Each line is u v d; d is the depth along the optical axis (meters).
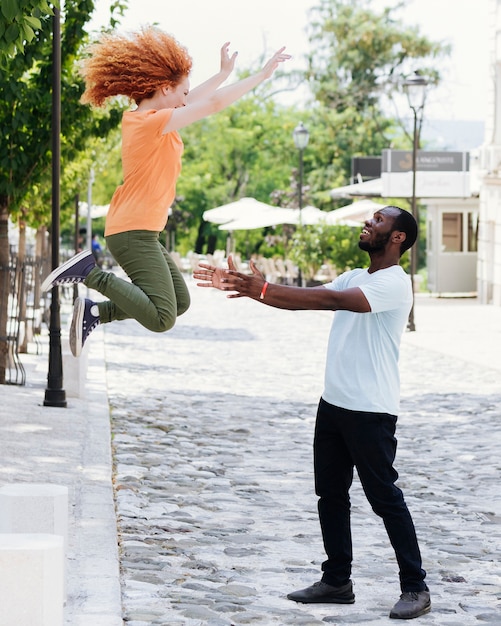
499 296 39.34
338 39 68.56
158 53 6.19
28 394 16.05
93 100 6.30
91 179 35.59
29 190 17.08
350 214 44.78
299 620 6.74
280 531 9.08
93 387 17.66
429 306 39.09
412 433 14.16
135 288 5.91
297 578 7.72
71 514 9.16
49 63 16.92
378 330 6.79
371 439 6.72
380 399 6.74
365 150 71.94
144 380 19.22
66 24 17.08
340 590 7.10
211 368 21.44
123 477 10.87
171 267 6.18
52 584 5.55
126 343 26.47
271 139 76.06
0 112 16.78
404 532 6.83
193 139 78.75
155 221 5.96
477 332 28.83
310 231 44.62
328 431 6.93
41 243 28.89
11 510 6.65
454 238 46.50
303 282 44.84
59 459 11.28
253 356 23.86
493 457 12.40
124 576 7.57
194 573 7.77
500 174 38.62
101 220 86.88
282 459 12.31
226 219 52.56
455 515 9.76
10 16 8.82
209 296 47.66
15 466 10.70
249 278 6.41
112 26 17.47
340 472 7.02
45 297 27.36
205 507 9.87
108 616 6.57
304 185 72.81
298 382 19.44
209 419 15.05
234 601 7.11
